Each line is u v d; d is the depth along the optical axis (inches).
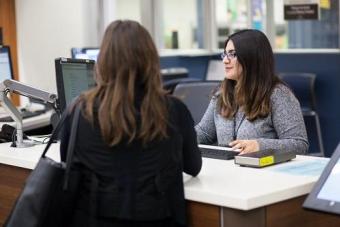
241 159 93.0
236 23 277.3
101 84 76.7
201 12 285.6
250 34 111.7
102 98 76.2
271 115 111.3
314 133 239.5
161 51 270.8
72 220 80.1
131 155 76.2
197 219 80.5
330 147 244.7
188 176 86.4
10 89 115.5
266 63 111.6
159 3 272.8
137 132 75.2
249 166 92.0
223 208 77.4
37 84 222.7
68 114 79.4
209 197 77.6
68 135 79.7
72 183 78.1
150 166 76.6
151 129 75.3
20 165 104.0
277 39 262.2
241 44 110.9
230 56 112.3
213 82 145.8
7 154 108.1
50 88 220.5
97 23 225.0
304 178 83.7
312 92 236.8
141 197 76.4
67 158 77.8
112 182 76.8
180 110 79.1
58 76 123.0
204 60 281.6
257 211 76.0
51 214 79.0
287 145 105.9
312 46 252.1
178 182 79.0
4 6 218.2
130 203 76.2
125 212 76.0
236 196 75.0
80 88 122.1
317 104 246.2
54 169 78.7
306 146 109.3
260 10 265.9
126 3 263.3
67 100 122.6
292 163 94.7
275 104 110.8
